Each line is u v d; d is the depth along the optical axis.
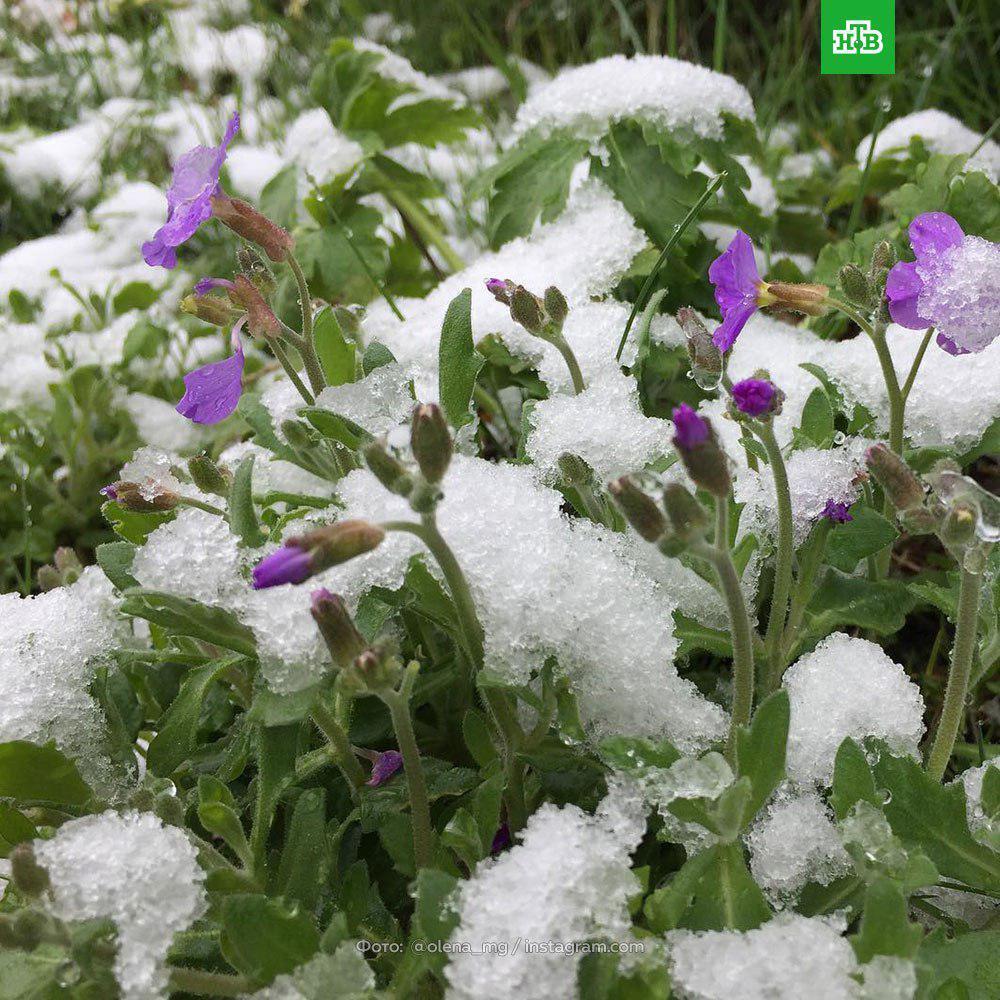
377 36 0.69
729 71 0.62
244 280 0.31
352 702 0.31
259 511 0.35
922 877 0.27
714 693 0.33
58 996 0.28
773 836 0.29
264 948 0.27
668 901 0.28
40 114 0.67
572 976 0.27
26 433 0.43
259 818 0.29
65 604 0.31
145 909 0.28
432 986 0.29
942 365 0.34
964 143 0.45
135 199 0.55
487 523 0.30
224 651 0.31
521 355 0.36
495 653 0.29
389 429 0.32
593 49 0.63
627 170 0.40
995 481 0.39
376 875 0.31
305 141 0.50
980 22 0.56
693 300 0.39
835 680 0.30
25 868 0.27
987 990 0.27
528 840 0.28
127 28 0.75
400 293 0.44
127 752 0.31
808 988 0.27
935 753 0.30
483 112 0.60
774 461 0.30
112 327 0.45
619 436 0.32
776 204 0.45
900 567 0.38
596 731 0.30
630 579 0.31
